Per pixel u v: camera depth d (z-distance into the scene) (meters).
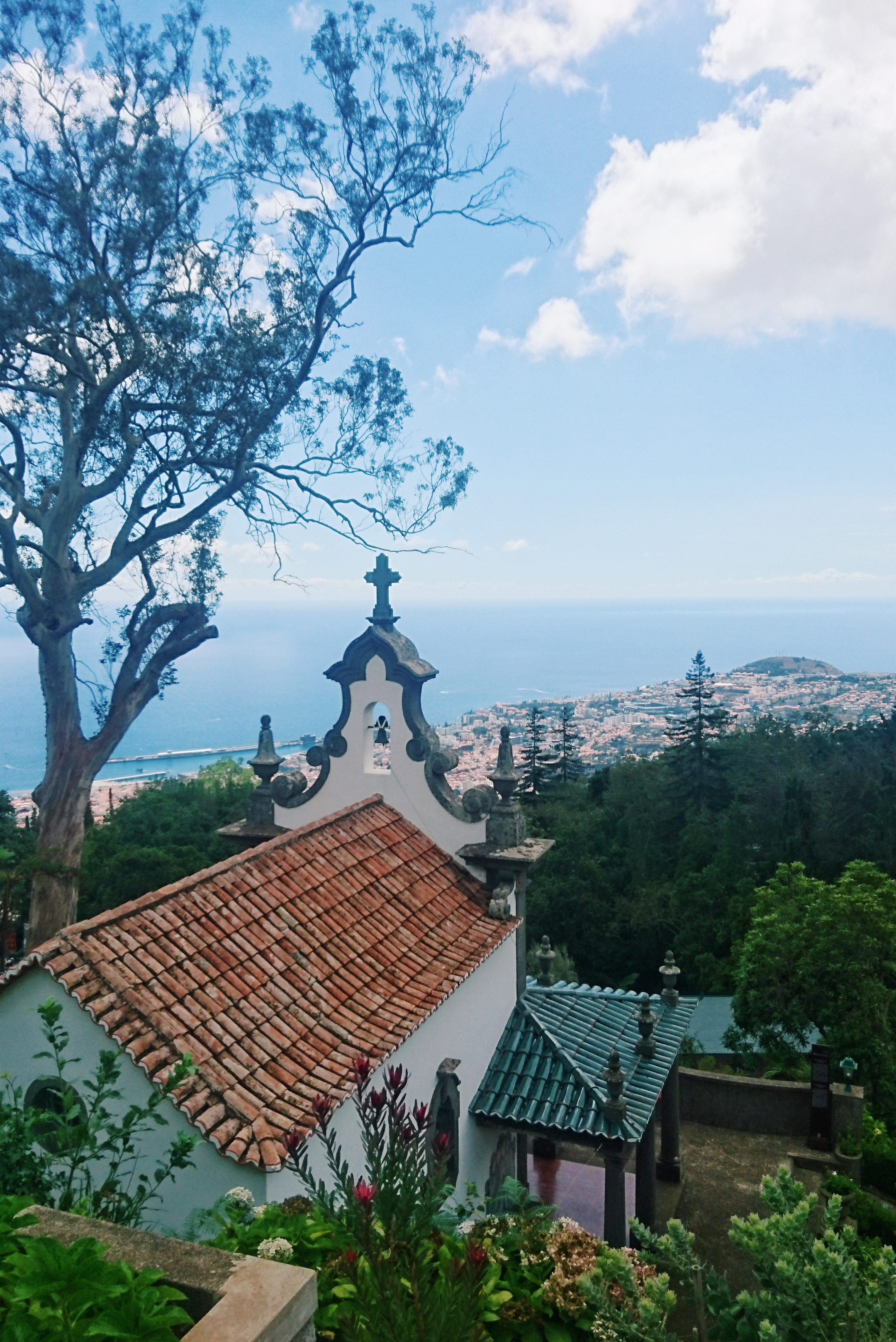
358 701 15.60
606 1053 13.84
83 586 21.20
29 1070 8.66
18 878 10.18
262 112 21.38
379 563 15.67
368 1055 9.55
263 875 11.74
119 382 21.00
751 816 57.38
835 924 28.39
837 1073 26.88
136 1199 6.43
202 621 23.47
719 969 44.91
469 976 12.35
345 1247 4.43
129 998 8.61
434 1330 3.41
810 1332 4.05
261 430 21.97
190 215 21.45
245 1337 3.14
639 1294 4.49
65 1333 3.04
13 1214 3.94
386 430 23.86
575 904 53.53
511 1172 14.45
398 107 21.62
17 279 18.88
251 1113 8.09
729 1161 18.23
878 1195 18.02
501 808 14.75
